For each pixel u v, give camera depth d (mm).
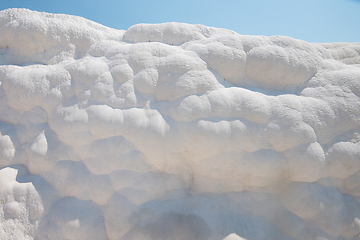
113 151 3441
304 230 3186
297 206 3256
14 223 3316
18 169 3684
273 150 3354
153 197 3430
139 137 3393
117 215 3301
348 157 3291
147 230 3189
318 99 3596
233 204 3436
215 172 3375
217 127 3301
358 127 3439
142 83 3695
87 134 3555
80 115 3602
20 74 4020
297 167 3271
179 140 3369
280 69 3799
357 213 3240
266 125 3377
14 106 4016
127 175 3416
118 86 3701
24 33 4340
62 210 3438
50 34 4430
